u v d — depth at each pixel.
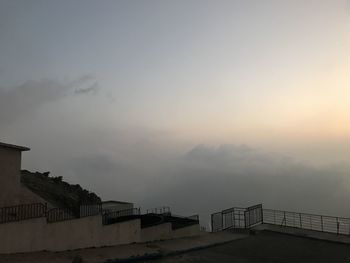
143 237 25.64
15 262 16.03
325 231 27.77
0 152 21.66
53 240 19.33
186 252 23.00
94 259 18.77
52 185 38.78
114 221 27.58
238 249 24.16
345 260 21.11
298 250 23.50
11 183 22.11
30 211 20.38
